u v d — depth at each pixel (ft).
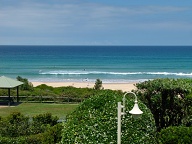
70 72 272.92
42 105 111.45
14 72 276.82
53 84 193.26
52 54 583.99
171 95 48.65
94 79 223.71
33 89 136.77
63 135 31.35
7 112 100.07
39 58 466.70
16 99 119.96
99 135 29.66
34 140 43.60
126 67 324.39
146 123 32.45
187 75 249.55
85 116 31.58
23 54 580.30
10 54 579.89
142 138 31.07
